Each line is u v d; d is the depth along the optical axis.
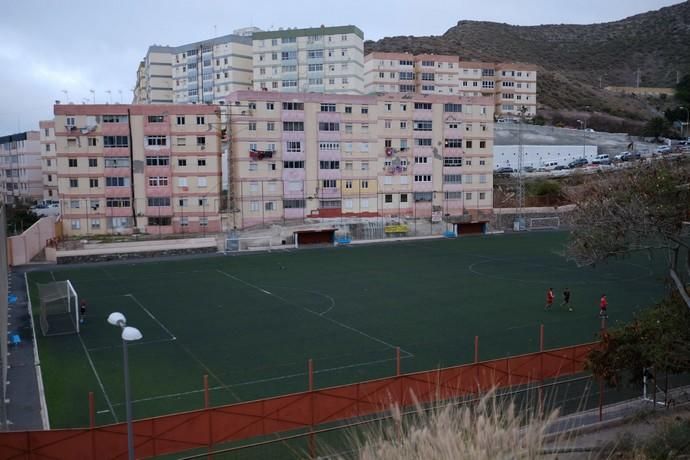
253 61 124.50
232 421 18.30
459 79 148.62
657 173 20.50
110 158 75.38
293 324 37.84
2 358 23.84
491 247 73.12
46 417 23.67
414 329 36.19
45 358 31.42
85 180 75.06
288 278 54.09
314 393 19.19
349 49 119.69
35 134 119.31
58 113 74.06
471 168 91.94
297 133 81.75
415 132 88.31
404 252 70.12
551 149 117.62
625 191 20.88
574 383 23.23
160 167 76.50
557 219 93.19
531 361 22.62
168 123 76.31
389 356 30.97
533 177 105.44
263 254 69.31
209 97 134.12
